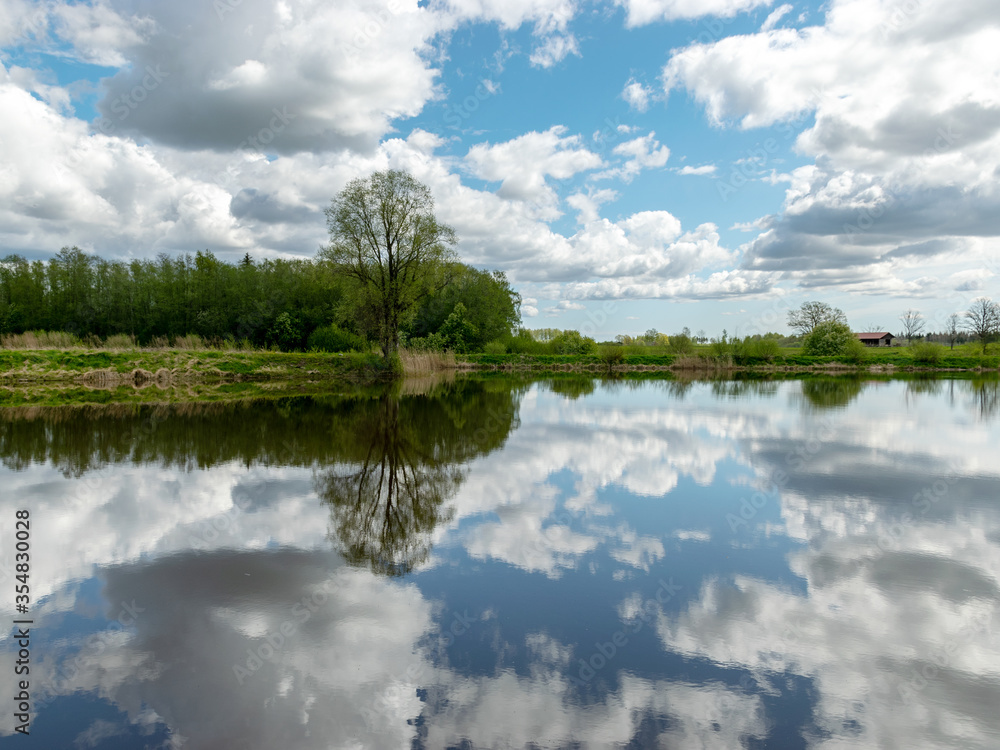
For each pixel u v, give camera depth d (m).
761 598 4.39
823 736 2.90
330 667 3.52
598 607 4.25
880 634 3.89
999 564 5.07
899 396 21.23
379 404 17.77
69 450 10.04
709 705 3.14
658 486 7.71
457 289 49.97
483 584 4.64
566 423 13.56
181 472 8.45
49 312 43.75
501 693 3.25
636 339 51.31
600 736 2.88
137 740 2.87
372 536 5.74
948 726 2.98
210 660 3.60
